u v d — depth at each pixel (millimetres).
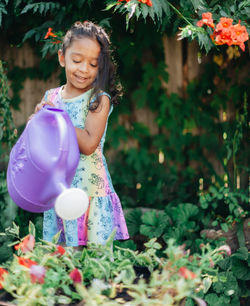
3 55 3146
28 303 1472
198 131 3773
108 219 1983
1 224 2621
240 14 2230
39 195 1620
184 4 2230
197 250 2666
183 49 3713
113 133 3893
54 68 3498
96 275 1645
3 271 1627
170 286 1499
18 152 1673
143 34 3545
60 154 1569
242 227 2721
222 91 3490
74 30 1848
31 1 2557
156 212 2994
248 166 3137
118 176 3848
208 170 3689
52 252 1760
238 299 2359
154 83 3797
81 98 1920
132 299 1618
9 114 2838
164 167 3883
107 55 1872
